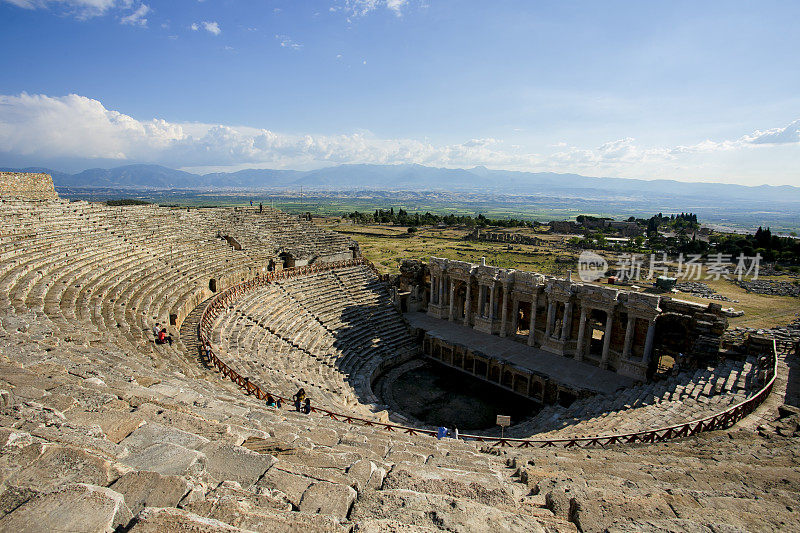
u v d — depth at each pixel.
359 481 9.09
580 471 13.17
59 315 22.73
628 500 9.42
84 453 7.05
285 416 16.77
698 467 13.89
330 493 7.91
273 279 50.03
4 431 7.15
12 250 29.92
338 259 64.38
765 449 16.28
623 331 41.25
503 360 43.53
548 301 45.94
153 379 15.66
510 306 50.28
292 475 8.62
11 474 6.29
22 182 48.84
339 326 47.94
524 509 8.88
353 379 40.34
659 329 39.66
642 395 32.81
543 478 11.91
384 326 52.25
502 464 14.58
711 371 32.91
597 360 42.78
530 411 39.25
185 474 7.80
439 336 50.12
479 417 38.00
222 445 9.25
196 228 53.84
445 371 47.62
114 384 13.37
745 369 31.31
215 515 6.21
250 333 37.19
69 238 36.78
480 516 7.47
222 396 17.33
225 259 48.78
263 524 6.18
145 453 8.33
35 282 27.23
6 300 22.69
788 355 32.03
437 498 8.02
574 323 45.47
